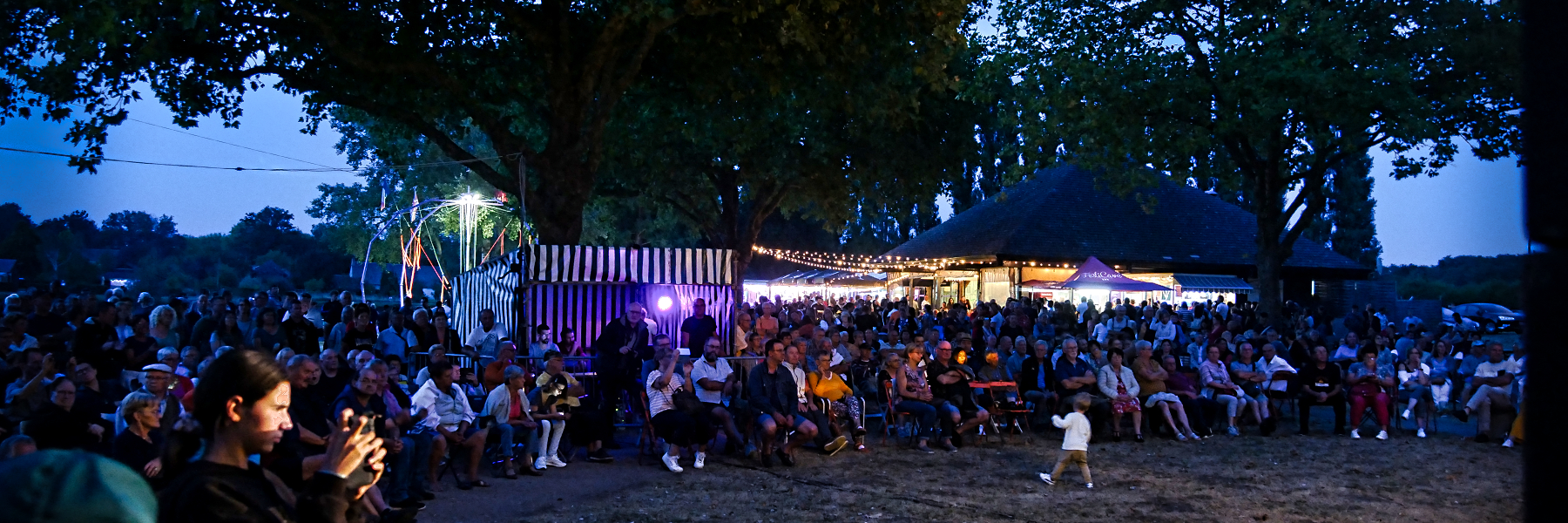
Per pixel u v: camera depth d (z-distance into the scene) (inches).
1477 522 334.6
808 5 613.0
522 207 655.1
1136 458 462.3
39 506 46.7
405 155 1427.2
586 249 548.4
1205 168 918.4
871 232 2298.2
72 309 549.0
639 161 1046.4
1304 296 1406.3
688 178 1152.2
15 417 318.7
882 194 1085.8
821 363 479.5
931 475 413.1
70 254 1936.5
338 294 769.6
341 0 601.9
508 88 726.5
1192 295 1316.4
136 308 632.4
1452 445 512.7
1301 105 757.9
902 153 1015.6
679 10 618.8
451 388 378.9
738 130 811.4
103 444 299.4
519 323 544.4
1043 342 558.3
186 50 596.4
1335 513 346.9
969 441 506.0
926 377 498.3
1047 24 882.1
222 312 531.8
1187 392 540.7
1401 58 776.9
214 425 91.7
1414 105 719.7
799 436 435.2
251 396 92.0
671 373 426.9
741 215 2118.6
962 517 336.8
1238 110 795.4
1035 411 547.2
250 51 624.1
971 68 1034.7
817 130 989.2
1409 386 558.9
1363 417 555.2
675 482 393.7
